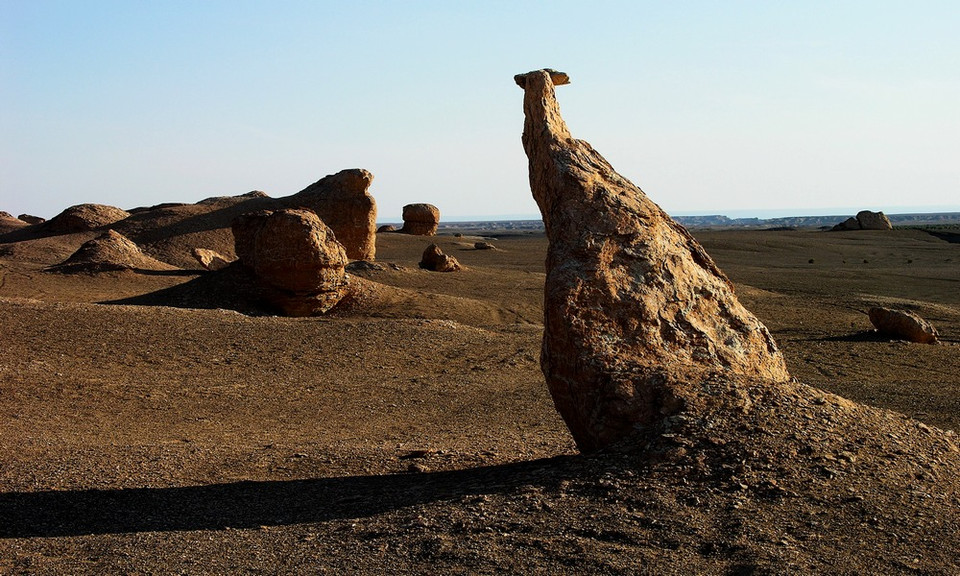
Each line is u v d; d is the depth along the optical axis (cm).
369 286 3375
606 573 668
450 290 4147
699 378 979
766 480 811
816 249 7906
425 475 1045
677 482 827
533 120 1209
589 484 844
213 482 1042
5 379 1662
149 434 1395
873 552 692
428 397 1794
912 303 4022
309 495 963
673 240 1151
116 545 780
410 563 701
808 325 3384
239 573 695
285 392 1769
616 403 945
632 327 1032
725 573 664
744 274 5581
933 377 2278
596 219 1092
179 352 2019
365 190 5391
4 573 701
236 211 5825
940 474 851
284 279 3045
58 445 1250
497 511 805
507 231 19488
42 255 5203
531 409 1703
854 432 916
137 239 5419
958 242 8475
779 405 944
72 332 2059
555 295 1031
